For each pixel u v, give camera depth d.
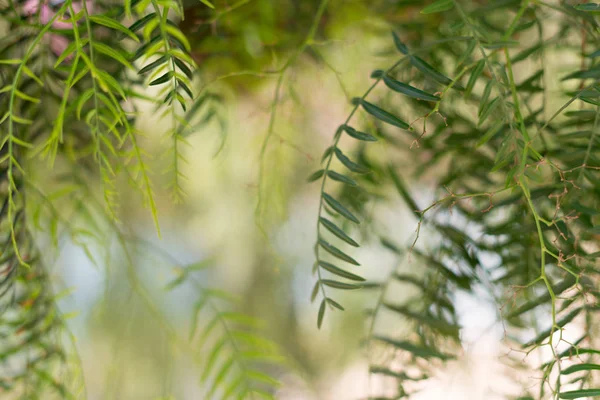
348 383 1.50
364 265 1.29
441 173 1.05
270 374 1.57
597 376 0.92
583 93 0.86
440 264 0.99
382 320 1.12
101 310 1.10
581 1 0.92
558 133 0.95
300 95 1.14
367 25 1.08
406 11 1.04
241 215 1.61
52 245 1.03
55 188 1.07
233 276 1.74
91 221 1.04
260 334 1.71
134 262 1.23
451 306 0.98
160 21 0.82
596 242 0.92
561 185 0.91
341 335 1.50
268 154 1.15
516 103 0.88
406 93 0.87
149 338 1.39
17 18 0.93
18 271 0.97
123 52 0.89
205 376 1.02
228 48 1.03
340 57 1.12
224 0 1.00
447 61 1.03
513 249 0.96
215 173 1.38
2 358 0.99
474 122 0.99
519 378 0.95
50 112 0.98
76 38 0.83
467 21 0.87
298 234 1.26
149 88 1.07
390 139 1.03
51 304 1.00
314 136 1.17
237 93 1.13
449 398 0.98
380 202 1.08
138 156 0.88
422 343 0.98
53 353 1.00
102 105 0.94
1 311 0.98
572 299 0.89
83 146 1.00
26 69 0.86
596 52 0.88
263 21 1.03
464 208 0.98
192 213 1.59
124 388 1.32
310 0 1.05
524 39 1.04
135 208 1.34
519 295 0.94
